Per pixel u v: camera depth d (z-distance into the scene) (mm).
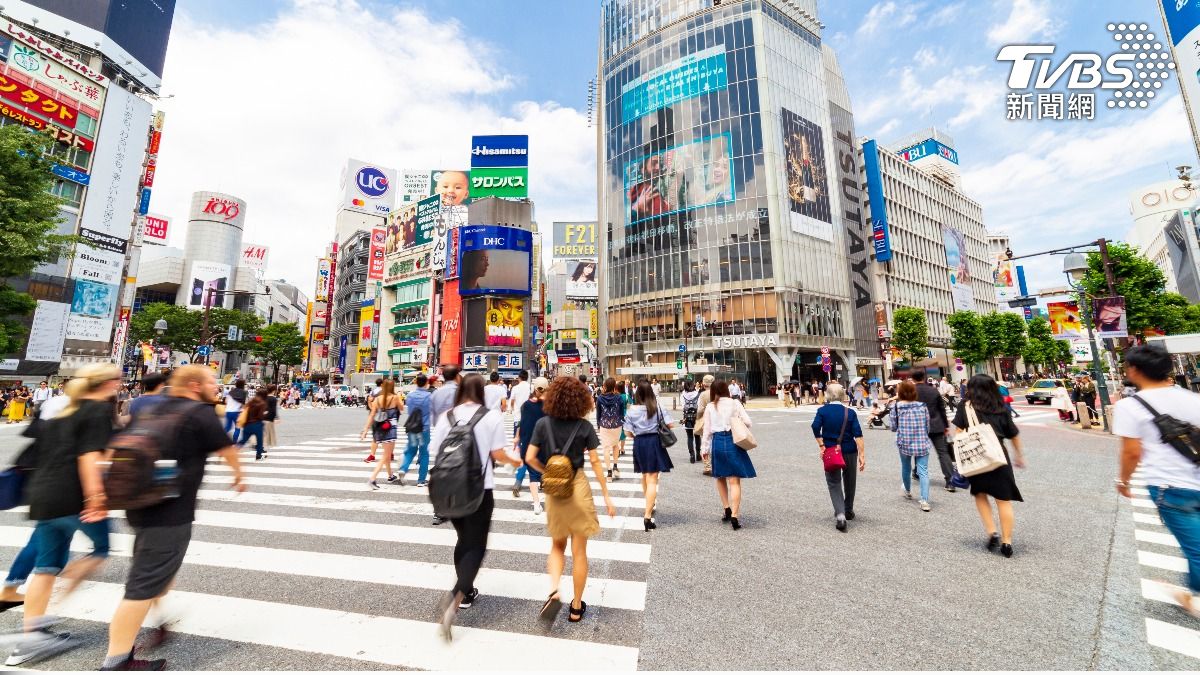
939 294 61500
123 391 19344
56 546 2994
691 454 10172
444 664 2715
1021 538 4918
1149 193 67875
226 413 11000
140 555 2584
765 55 42188
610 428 8672
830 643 2904
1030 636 2975
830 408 5559
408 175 77938
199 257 95188
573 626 3164
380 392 7754
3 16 27672
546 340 56406
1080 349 14969
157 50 35250
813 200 43344
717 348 39906
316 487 7531
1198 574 3094
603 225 49000
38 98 27062
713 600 3539
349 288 68375
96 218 29797
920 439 6266
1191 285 50438
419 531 5289
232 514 5969
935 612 3311
